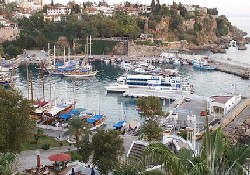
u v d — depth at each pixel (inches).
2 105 3329.2
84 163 3191.4
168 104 6840.6
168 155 1151.0
